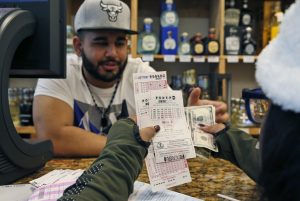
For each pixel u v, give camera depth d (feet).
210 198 1.97
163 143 1.85
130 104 4.74
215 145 2.14
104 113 4.63
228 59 6.86
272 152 0.96
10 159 2.37
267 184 0.97
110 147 1.72
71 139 3.84
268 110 1.06
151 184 1.82
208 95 6.20
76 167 2.81
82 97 4.59
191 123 2.09
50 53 2.68
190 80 7.04
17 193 2.10
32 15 2.62
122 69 4.52
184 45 6.93
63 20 2.72
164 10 6.97
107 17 4.00
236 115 6.19
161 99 1.89
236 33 6.93
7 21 2.35
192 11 8.11
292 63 1.02
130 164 1.66
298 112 0.95
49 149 2.97
